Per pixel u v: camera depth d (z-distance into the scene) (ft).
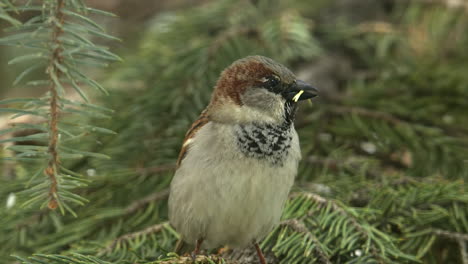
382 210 22.06
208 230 21.63
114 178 26.58
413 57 34.19
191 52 30.73
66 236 24.17
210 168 20.58
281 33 31.65
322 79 32.50
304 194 22.61
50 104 14.21
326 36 35.01
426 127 29.07
